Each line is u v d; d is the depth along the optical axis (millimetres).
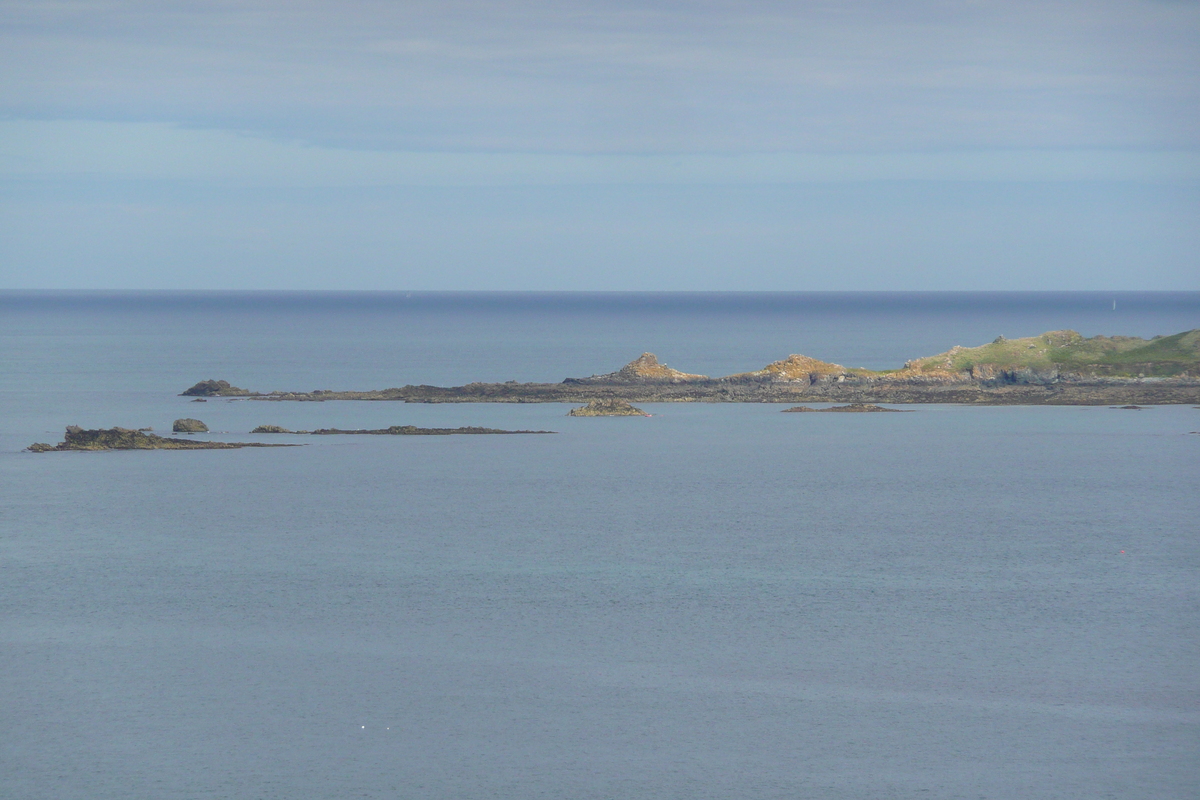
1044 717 60062
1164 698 62531
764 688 63969
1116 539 100000
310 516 109500
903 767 54594
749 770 54312
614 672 66375
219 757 55531
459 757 55656
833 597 81062
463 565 90125
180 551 94750
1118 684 64500
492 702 62094
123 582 84875
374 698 62500
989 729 58656
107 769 54188
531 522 107125
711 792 52250
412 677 65562
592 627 74312
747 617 76500
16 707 61062
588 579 85750
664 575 87000
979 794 52094
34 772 53875
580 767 54594
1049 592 82375
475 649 70188
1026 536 101188
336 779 53438
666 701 62188
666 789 52594
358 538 99750
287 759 55312
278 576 86688
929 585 84312
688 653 69438
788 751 56188
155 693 63031
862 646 70688
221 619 76000
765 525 106062
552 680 65125
